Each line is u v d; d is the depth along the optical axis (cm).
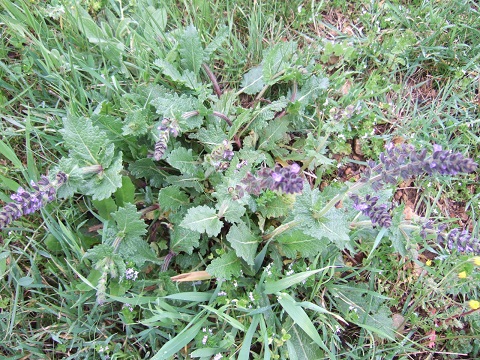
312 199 51
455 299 66
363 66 76
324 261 62
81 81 66
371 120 72
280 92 72
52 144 62
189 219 53
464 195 72
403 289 66
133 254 57
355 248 66
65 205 61
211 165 60
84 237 60
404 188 72
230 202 54
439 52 78
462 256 60
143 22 73
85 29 69
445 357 64
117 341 59
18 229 58
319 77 70
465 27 79
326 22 80
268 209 61
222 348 56
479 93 78
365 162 72
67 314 58
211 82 70
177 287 58
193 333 53
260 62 75
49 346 58
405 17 79
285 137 69
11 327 55
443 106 76
